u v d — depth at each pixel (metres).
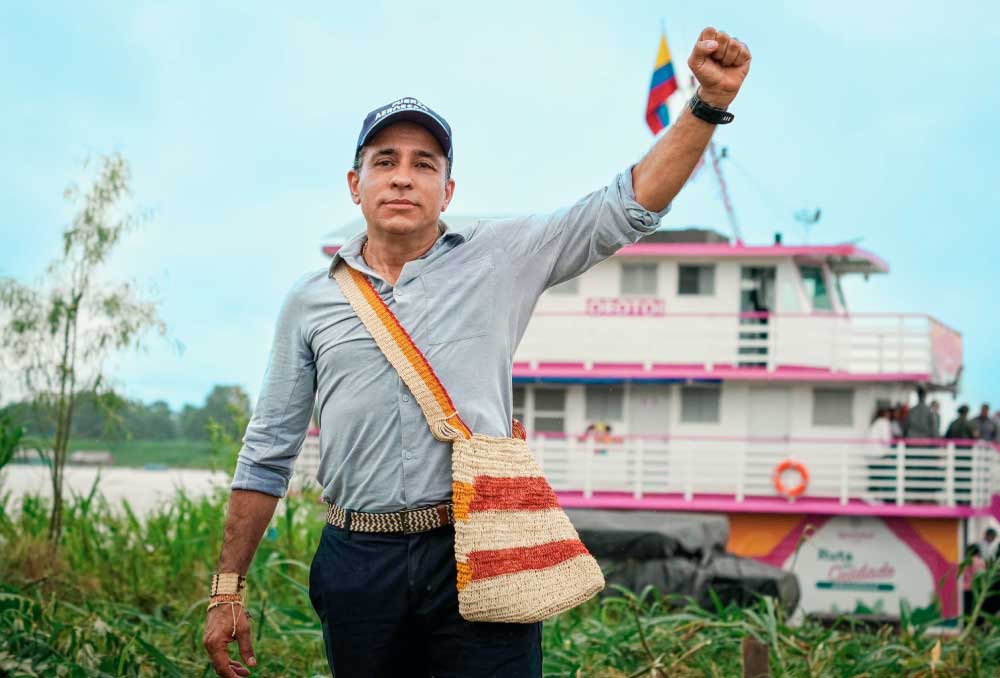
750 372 18.20
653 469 18.53
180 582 8.27
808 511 17.98
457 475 2.84
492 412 2.97
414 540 2.93
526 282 3.05
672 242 19.16
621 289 18.84
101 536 8.84
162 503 10.12
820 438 18.50
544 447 18.86
